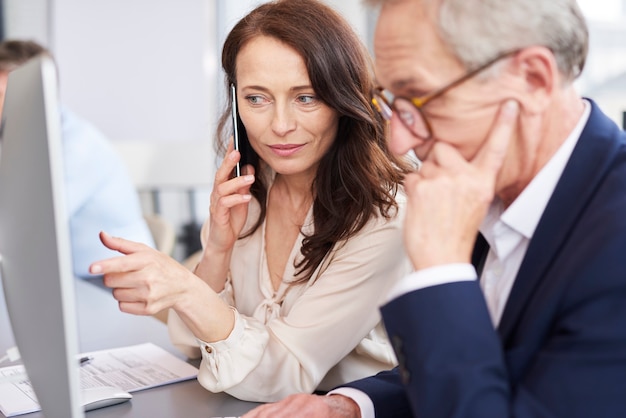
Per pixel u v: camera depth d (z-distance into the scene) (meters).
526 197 0.89
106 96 4.08
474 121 0.86
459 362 0.81
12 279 1.01
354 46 1.29
